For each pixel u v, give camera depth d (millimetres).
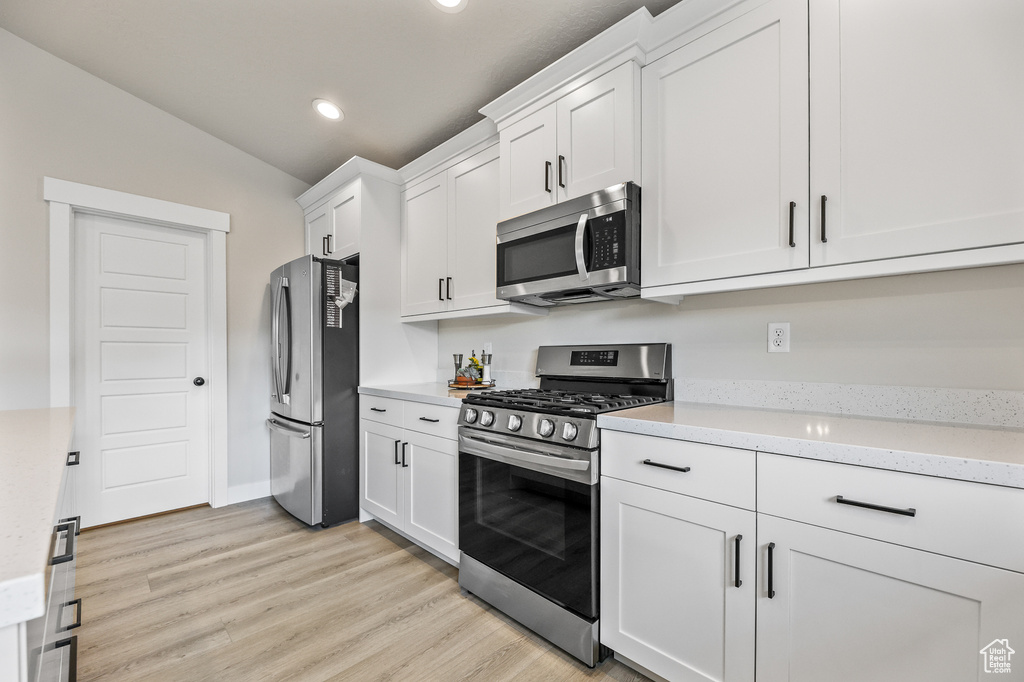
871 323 1468
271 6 2078
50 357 2561
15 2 2236
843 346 1521
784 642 1111
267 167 3432
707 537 1249
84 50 2537
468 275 2508
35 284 2535
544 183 1997
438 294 2721
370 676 1499
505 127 2182
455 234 2600
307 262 2777
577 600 1551
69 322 2617
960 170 1099
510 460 1771
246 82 2625
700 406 1748
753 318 1724
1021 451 936
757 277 1430
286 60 2406
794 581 1096
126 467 2902
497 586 1846
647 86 1711
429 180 2811
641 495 1399
